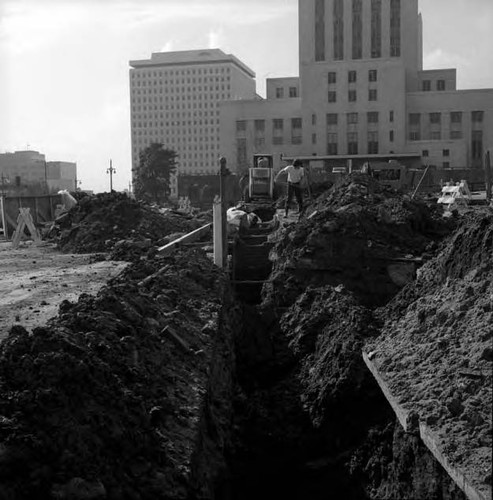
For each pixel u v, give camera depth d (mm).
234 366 12562
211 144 142375
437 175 66312
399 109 90375
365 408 10977
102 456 6512
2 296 12773
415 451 8539
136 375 8234
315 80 92312
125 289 10719
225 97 142000
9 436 5938
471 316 8758
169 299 12109
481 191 41750
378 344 10602
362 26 93688
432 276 11945
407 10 94375
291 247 15891
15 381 6613
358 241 15375
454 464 6355
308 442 11336
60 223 24062
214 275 14484
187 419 8281
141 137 145375
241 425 11453
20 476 5812
